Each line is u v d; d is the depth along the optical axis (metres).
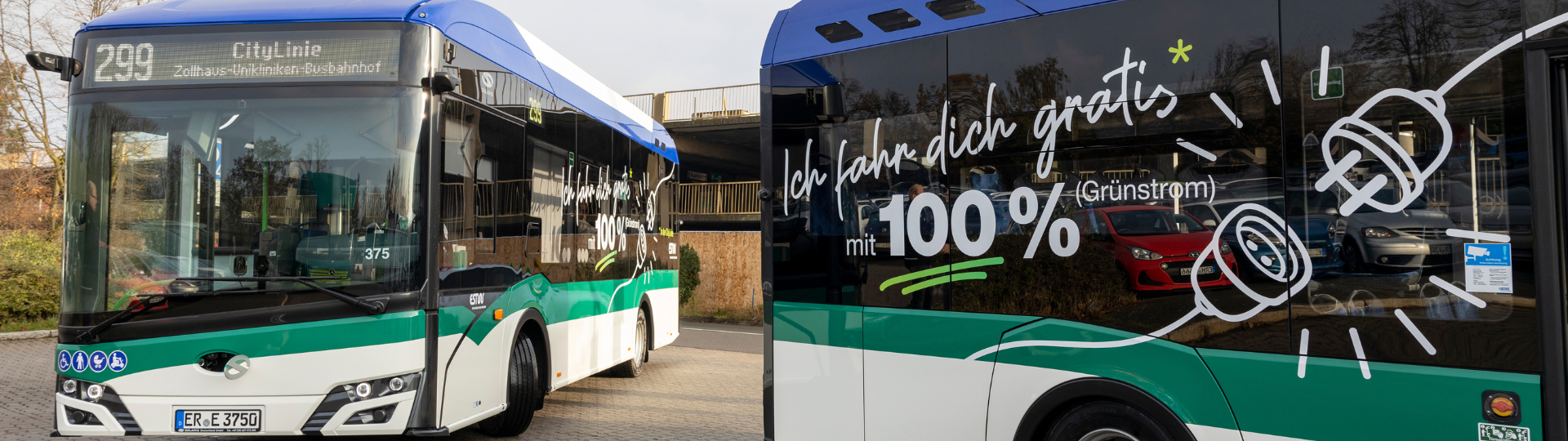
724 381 11.27
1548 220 2.91
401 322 5.20
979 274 4.31
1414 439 3.12
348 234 5.25
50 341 13.92
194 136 5.32
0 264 14.78
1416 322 3.12
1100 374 3.88
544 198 7.22
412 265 5.24
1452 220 3.07
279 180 5.29
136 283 5.22
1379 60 3.22
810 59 5.12
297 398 5.12
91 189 5.30
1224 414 3.52
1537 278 2.92
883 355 4.68
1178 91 3.70
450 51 5.58
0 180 17.59
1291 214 3.39
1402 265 3.16
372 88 5.31
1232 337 3.52
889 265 4.68
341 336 5.15
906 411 4.57
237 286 5.18
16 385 9.48
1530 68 2.96
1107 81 3.92
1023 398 4.12
